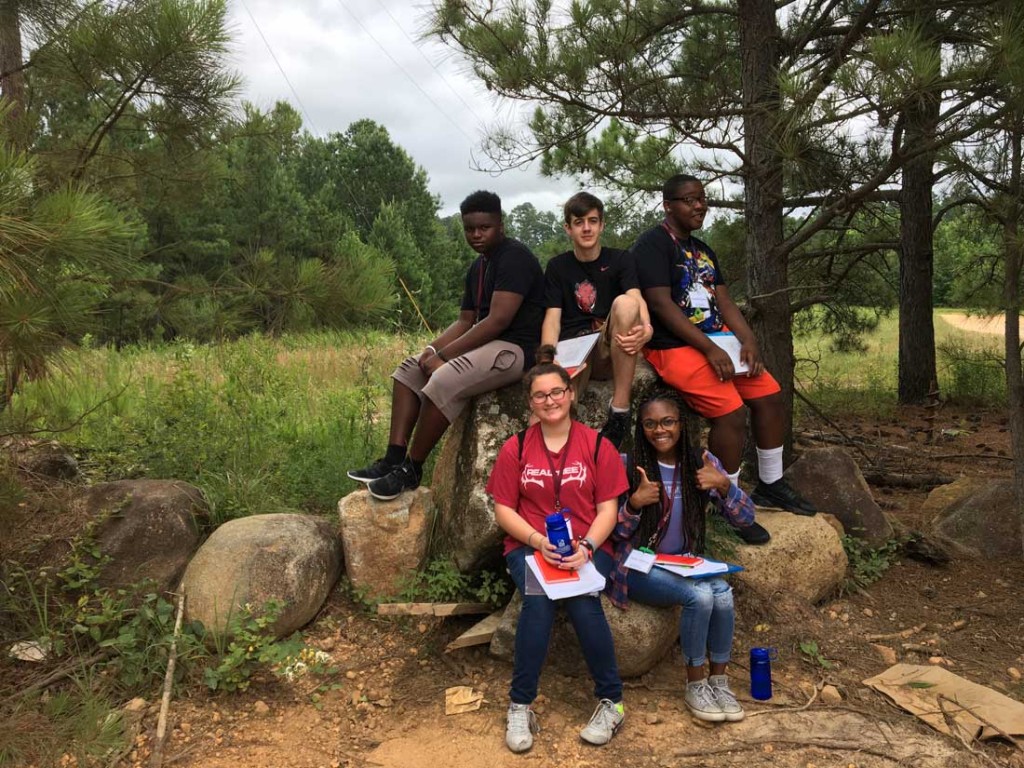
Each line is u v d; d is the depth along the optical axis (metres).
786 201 6.43
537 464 3.58
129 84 4.73
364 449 6.16
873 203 8.16
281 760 3.24
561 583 3.33
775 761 3.20
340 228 28.81
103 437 5.66
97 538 4.14
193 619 3.91
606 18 4.96
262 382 7.23
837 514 5.30
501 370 4.25
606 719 3.36
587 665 3.49
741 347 4.40
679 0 6.39
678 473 3.84
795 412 11.26
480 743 3.35
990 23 3.80
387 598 4.28
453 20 5.12
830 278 10.60
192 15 4.49
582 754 3.27
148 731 3.36
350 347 10.50
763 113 5.62
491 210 4.34
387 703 3.66
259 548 4.09
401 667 3.95
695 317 4.37
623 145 7.38
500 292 4.23
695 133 5.45
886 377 14.84
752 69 5.96
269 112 5.91
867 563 4.97
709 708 3.47
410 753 3.29
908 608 4.57
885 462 8.18
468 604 4.19
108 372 7.71
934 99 3.99
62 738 3.20
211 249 22.86
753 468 6.43
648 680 3.83
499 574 4.41
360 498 4.42
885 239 10.53
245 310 5.27
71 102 5.26
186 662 3.71
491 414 4.41
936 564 5.11
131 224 3.49
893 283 12.45
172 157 5.60
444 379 4.20
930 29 5.10
